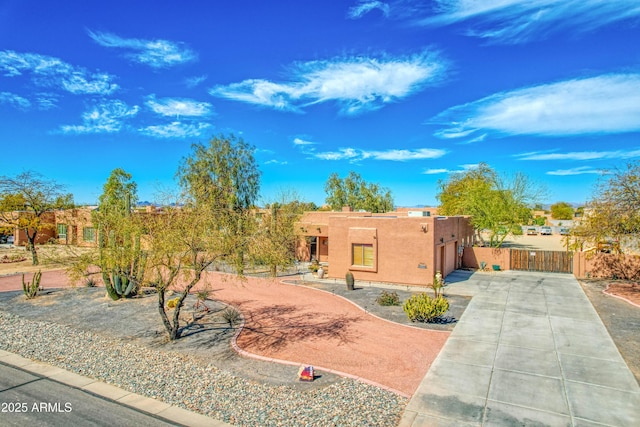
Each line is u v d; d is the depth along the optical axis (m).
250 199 36.72
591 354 12.32
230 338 14.18
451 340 13.74
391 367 11.45
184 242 13.03
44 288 23.66
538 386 10.06
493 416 8.58
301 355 12.46
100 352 12.75
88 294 21.80
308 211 37.94
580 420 8.41
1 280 26.55
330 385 10.16
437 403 9.17
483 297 20.84
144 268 13.37
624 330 14.91
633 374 10.83
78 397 9.61
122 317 17.11
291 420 8.39
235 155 36.50
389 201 68.12
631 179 20.23
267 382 10.38
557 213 101.25
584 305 18.88
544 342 13.48
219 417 8.58
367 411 8.77
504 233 35.59
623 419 8.46
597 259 27.17
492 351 12.62
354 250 26.42
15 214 43.53
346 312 17.92
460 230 31.98
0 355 12.52
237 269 13.70
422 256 24.19
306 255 36.34
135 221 14.23
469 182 46.47
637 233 20.77
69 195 36.12
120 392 9.85
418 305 16.09
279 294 22.00
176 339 14.06
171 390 9.92
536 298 20.53
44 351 12.84
